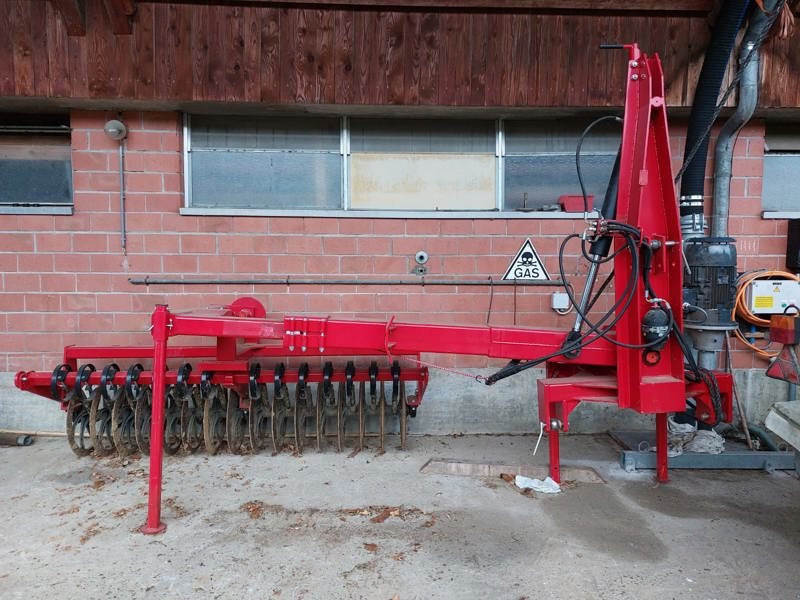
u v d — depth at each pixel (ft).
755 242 13.61
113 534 8.48
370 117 13.53
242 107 12.67
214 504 9.50
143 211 12.87
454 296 13.38
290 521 8.93
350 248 13.19
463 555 7.97
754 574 7.54
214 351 12.01
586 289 9.16
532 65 12.46
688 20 12.35
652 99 8.58
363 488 10.19
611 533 8.61
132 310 12.98
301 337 9.21
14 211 12.64
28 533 8.51
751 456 11.22
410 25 12.23
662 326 8.65
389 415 13.21
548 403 9.71
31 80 11.81
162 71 11.96
